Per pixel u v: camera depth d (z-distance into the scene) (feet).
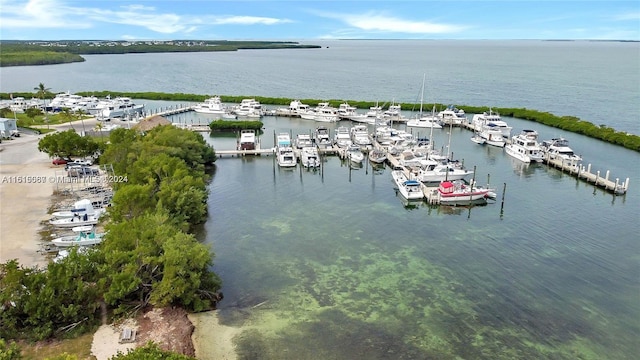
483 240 159.02
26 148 261.85
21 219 159.33
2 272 104.94
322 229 168.45
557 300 121.29
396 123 378.73
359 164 259.19
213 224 172.04
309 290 126.82
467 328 110.11
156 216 132.98
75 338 99.40
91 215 157.07
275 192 210.79
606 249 150.61
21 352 93.50
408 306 119.34
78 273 107.45
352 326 110.73
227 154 278.87
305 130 358.02
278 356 99.60
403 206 193.77
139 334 102.12
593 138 317.42
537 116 378.12
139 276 114.62
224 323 111.14
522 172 243.40
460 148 299.58
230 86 639.35
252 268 138.72
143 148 206.49
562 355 100.48
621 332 108.06
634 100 480.23
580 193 208.54
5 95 492.13
